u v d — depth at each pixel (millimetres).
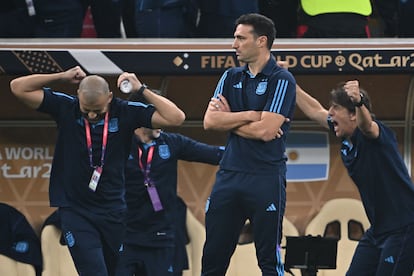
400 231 28203
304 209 36625
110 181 26922
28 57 32531
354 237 36156
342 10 34062
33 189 35969
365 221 35938
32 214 35969
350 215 36000
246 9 33719
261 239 26141
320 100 36250
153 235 32031
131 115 26922
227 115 26078
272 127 25859
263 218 25953
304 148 36656
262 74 26453
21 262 34312
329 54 32719
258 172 25953
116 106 26922
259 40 26469
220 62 32469
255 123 25875
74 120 26781
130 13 35219
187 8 34250
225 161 26359
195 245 35094
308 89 36125
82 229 26578
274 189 25938
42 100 26812
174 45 32531
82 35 36594
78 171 26719
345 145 28719
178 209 35094
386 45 32844
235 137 26359
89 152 26625
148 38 33125
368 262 28766
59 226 34719
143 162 31859
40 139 35969
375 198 28344
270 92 26281
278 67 26672
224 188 26141
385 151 28062
